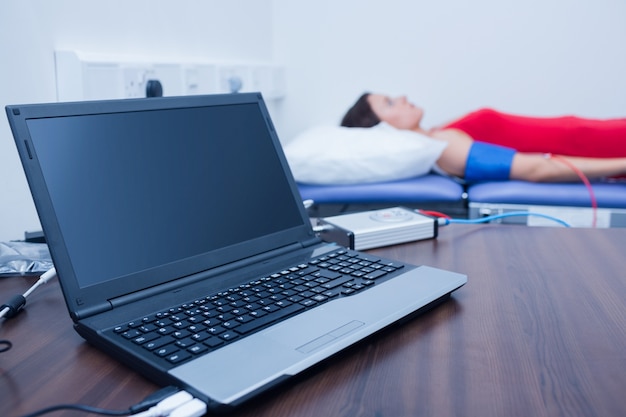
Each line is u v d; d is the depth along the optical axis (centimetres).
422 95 256
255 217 78
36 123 61
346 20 254
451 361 54
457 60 252
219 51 202
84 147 64
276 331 55
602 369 52
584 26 242
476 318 64
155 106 72
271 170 83
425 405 47
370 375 52
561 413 46
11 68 100
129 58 137
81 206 61
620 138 215
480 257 86
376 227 91
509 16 245
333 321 57
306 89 263
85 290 59
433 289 66
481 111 230
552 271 80
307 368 50
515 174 202
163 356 50
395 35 253
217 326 56
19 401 47
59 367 53
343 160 189
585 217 179
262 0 244
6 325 63
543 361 54
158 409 44
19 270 79
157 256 66
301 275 70
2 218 99
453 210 185
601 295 70
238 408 46
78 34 121
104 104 67
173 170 71
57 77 114
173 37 167
